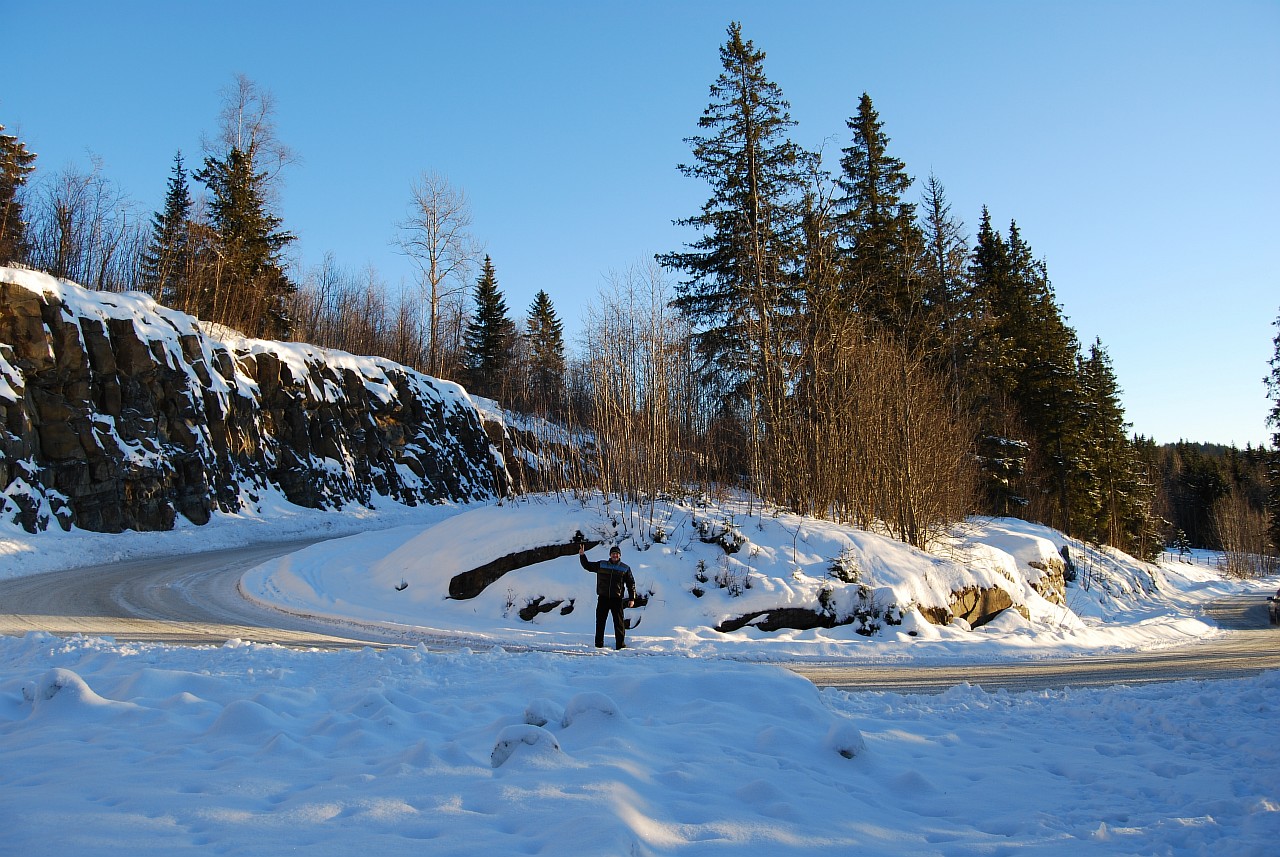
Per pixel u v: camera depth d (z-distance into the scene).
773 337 25.73
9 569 19.94
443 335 59.84
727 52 28.94
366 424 40.84
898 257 32.78
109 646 9.02
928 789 5.16
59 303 26.09
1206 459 97.62
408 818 3.78
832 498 23.03
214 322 36.91
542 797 4.04
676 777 4.68
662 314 21.36
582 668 8.41
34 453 24.52
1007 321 43.09
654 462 19.84
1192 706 7.60
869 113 34.62
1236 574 70.12
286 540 29.92
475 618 16.50
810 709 6.62
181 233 40.81
